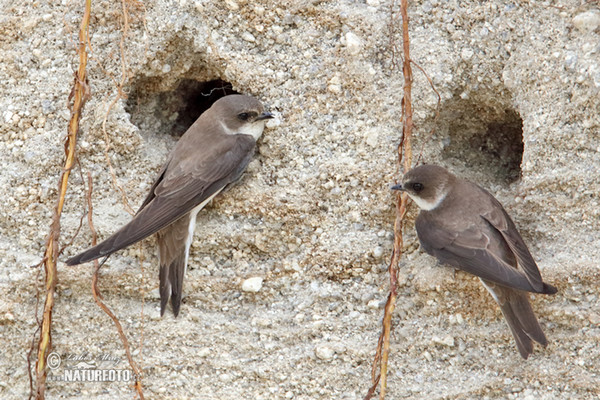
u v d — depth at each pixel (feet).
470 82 33.06
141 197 33.55
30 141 33.47
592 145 31.04
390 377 31.12
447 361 31.17
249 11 33.78
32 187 33.12
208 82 37.09
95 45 33.81
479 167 35.45
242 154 32.76
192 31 33.73
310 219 32.76
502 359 30.66
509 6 32.65
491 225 31.24
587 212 30.86
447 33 33.06
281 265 32.86
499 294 30.07
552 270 30.53
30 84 33.86
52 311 32.09
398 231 31.32
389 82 32.96
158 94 35.70
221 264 33.24
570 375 29.84
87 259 28.91
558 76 31.48
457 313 31.42
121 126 33.47
